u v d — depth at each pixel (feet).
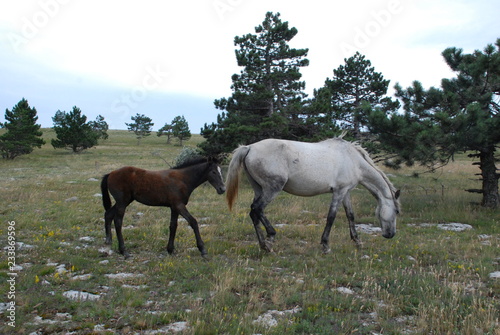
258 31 55.42
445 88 36.32
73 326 12.89
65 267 19.13
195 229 21.45
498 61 30.91
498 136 31.40
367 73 74.28
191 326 12.95
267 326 13.00
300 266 19.88
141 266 19.56
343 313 14.39
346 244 24.40
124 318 13.58
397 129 33.40
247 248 22.98
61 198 42.24
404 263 20.75
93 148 163.02
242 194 46.42
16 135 113.70
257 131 49.80
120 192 21.40
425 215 33.68
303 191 23.25
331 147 23.82
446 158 35.55
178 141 213.66
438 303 14.98
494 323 13.24
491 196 36.94
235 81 53.72
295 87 54.24
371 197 45.24
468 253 22.31
